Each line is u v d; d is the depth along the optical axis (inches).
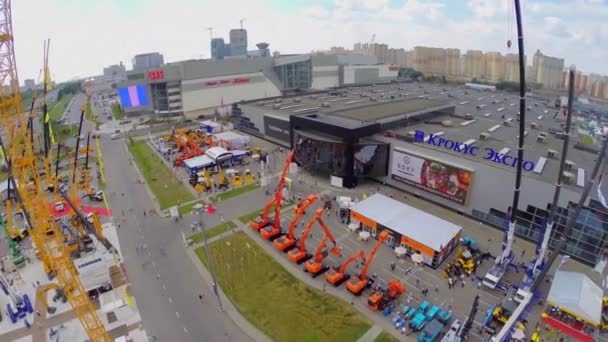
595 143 3850.9
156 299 2206.0
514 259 2536.9
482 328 1941.4
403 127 4212.6
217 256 2603.3
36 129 6131.9
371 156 3622.0
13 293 2220.7
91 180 4170.8
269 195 3582.7
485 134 3722.9
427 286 2269.9
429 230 2613.2
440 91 7657.5
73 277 1888.5
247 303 2149.4
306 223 3029.0
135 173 4392.2
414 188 3499.0
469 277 2348.7
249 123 5816.9
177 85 7406.5
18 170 2130.9
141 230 3004.4
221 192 3683.6
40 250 2356.1
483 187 2962.6
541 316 2023.9
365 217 2822.3
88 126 7342.5
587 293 2055.9
